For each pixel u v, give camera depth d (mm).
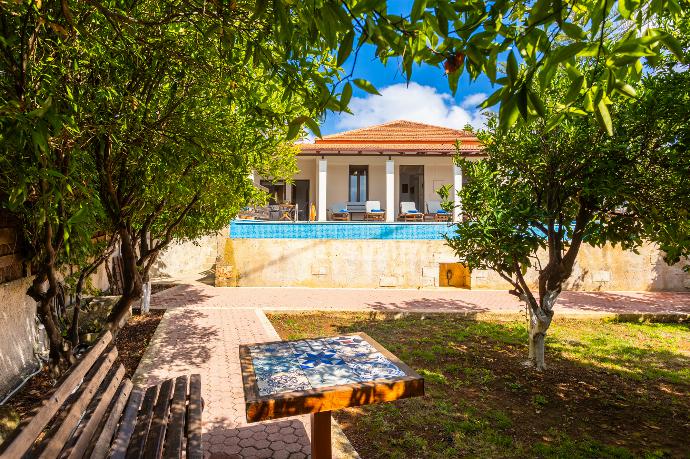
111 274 10133
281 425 4410
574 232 5910
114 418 2891
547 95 5039
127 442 2684
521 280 6426
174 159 3951
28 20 2803
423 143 19969
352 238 14156
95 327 6965
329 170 20328
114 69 3754
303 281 13656
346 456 3824
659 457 4012
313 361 3496
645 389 5699
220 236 13477
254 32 2758
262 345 3961
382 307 10617
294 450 3926
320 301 11320
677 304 11016
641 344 7844
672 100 4250
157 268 15469
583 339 8109
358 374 3207
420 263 13750
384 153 18078
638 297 11992
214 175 4656
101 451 2451
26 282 5637
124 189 4812
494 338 8102
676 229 4668
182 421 3002
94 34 3240
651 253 13094
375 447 4133
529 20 1353
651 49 1332
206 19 2836
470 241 6156
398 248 13711
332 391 2887
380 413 4863
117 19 2570
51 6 2791
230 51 2699
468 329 8789
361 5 1400
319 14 1558
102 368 3197
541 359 6391
